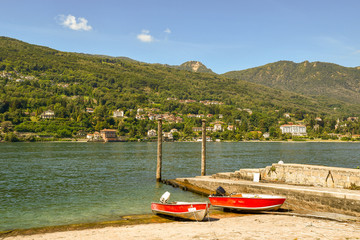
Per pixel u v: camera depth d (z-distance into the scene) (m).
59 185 46.00
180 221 24.05
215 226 21.56
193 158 100.69
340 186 29.23
